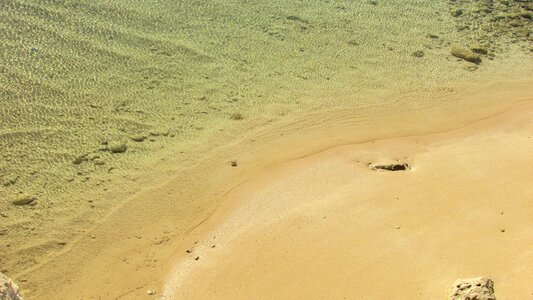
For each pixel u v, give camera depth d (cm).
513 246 1402
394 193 1584
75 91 1839
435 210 1522
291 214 1508
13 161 1592
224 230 1463
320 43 2214
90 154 1642
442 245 1407
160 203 1529
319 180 1627
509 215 1509
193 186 1585
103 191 1544
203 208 1526
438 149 1778
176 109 1828
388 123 1875
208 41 2145
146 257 1387
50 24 2084
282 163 1678
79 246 1403
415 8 2497
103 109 1789
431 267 1345
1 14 2088
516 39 2358
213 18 2273
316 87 1994
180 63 2020
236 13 2322
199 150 1697
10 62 1905
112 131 1720
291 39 2216
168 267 1362
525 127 1900
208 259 1381
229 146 1722
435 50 2250
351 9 2441
